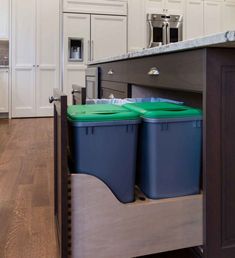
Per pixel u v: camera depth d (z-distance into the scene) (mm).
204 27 6180
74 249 1046
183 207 1121
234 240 1111
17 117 5500
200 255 1173
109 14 5625
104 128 1057
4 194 1945
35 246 1336
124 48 5766
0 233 1446
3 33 5301
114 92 2326
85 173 1054
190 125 1129
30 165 2607
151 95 2029
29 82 5492
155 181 1128
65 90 5598
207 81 1021
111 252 1079
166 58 1309
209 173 1063
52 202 1821
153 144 1111
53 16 5434
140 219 1091
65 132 996
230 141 1070
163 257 1255
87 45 5582
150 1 5816
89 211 1047
